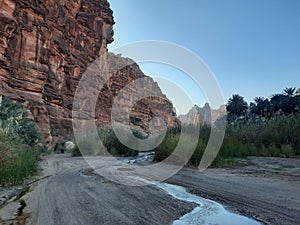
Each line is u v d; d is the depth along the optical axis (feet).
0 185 19.70
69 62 122.72
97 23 152.66
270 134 57.98
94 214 11.91
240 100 139.13
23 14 90.43
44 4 101.91
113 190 17.53
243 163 35.42
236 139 54.60
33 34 91.20
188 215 11.62
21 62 84.99
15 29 81.92
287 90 134.51
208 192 16.63
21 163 24.25
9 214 11.99
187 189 17.63
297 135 54.75
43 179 23.03
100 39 152.56
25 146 39.47
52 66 108.99
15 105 60.34
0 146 24.59
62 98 109.19
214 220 10.85
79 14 141.49
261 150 50.26
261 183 20.06
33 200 14.71
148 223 10.62
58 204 13.76
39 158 45.29
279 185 19.08
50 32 100.63
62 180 22.21
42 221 10.98
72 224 10.60
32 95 85.81
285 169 29.27
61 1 122.31
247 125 65.72
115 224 10.53
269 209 12.47
